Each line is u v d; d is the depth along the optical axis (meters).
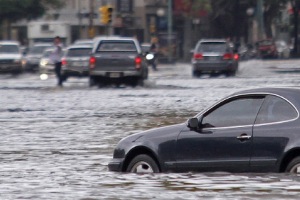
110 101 74.81
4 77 127.88
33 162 39.00
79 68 108.50
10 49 132.50
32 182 32.34
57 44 99.06
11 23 195.38
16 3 178.00
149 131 33.03
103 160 39.47
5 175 34.56
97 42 92.81
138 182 30.91
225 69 113.62
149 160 32.78
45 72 132.25
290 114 30.78
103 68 91.88
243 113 31.55
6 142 47.12
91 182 31.94
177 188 29.36
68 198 28.14
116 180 31.55
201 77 115.44
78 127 54.31
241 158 31.08
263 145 30.75
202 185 29.73
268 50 196.00
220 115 31.86
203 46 114.88
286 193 27.81
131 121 57.38
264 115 31.16
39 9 180.25
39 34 181.38
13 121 58.81
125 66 91.69
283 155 30.34
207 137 31.62
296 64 165.00
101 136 49.31
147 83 97.88
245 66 153.25
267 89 31.66
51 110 66.94
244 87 89.25
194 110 64.50
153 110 65.25
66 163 38.53
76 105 71.31
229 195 27.70
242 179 30.73
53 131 52.28
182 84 97.88
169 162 32.25
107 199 27.73
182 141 32.03
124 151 33.19
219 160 31.45
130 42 92.75
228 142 31.31
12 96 82.56
